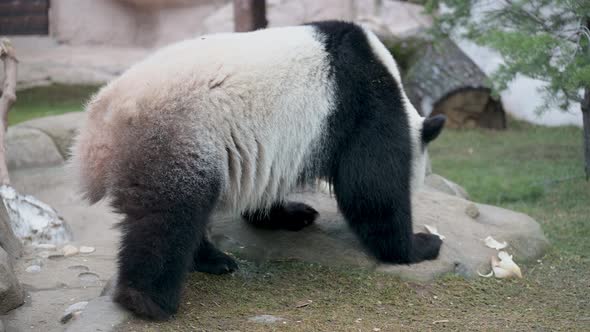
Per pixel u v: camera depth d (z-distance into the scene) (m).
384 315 5.09
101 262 5.94
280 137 5.22
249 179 5.12
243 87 5.00
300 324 4.80
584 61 7.61
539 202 9.45
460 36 10.36
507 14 9.34
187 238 4.70
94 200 5.03
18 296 5.01
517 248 6.50
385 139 5.59
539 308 5.36
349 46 5.56
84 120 5.09
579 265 6.44
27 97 15.03
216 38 5.35
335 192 5.73
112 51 18.89
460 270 6.00
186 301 5.14
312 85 5.31
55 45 18.95
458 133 13.89
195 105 4.82
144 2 19.55
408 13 16.50
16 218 6.54
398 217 5.72
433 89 13.63
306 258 5.96
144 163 4.66
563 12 8.71
